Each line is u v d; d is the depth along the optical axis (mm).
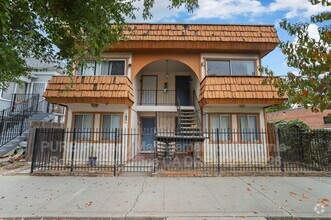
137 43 10766
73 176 7652
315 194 5711
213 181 7016
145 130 14992
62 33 5516
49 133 9469
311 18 3531
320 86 3150
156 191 5918
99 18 5305
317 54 3070
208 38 10727
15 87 17141
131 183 6750
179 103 13594
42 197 5426
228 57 11352
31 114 14805
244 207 4789
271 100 9727
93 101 10023
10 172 8328
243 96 9695
